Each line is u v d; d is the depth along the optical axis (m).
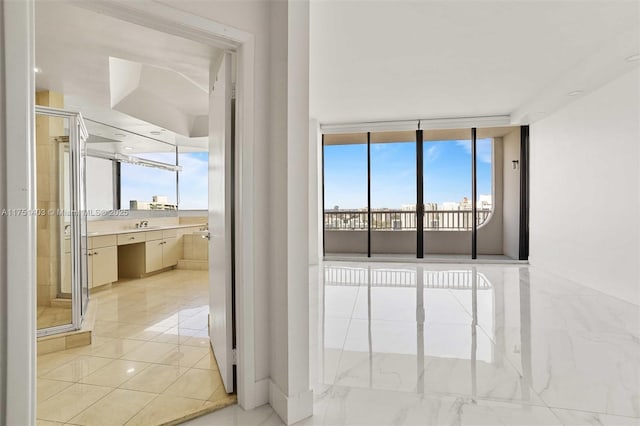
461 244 7.10
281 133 1.87
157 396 2.02
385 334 2.99
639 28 3.11
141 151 6.23
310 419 1.80
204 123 6.27
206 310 3.87
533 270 5.73
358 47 3.50
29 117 1.26
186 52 2.62
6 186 1.23
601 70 3.69
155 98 5.30
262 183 1.99
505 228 6.98
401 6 2.77
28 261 1.27
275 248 1.94
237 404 1.98
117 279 5.27
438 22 3.03
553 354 2.55
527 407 1.88
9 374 1.24
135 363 2.49
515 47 3.52
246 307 1.93
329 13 2.86
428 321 3.32
